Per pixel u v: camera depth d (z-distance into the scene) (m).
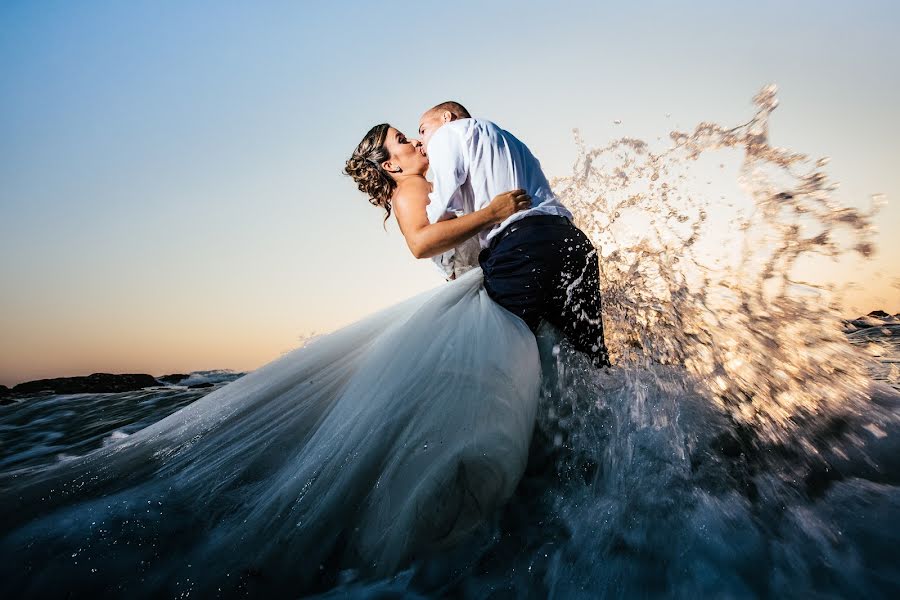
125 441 1.98
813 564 1.15
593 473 1.61
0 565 1.38
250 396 1.96
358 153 2.63
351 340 2.06
